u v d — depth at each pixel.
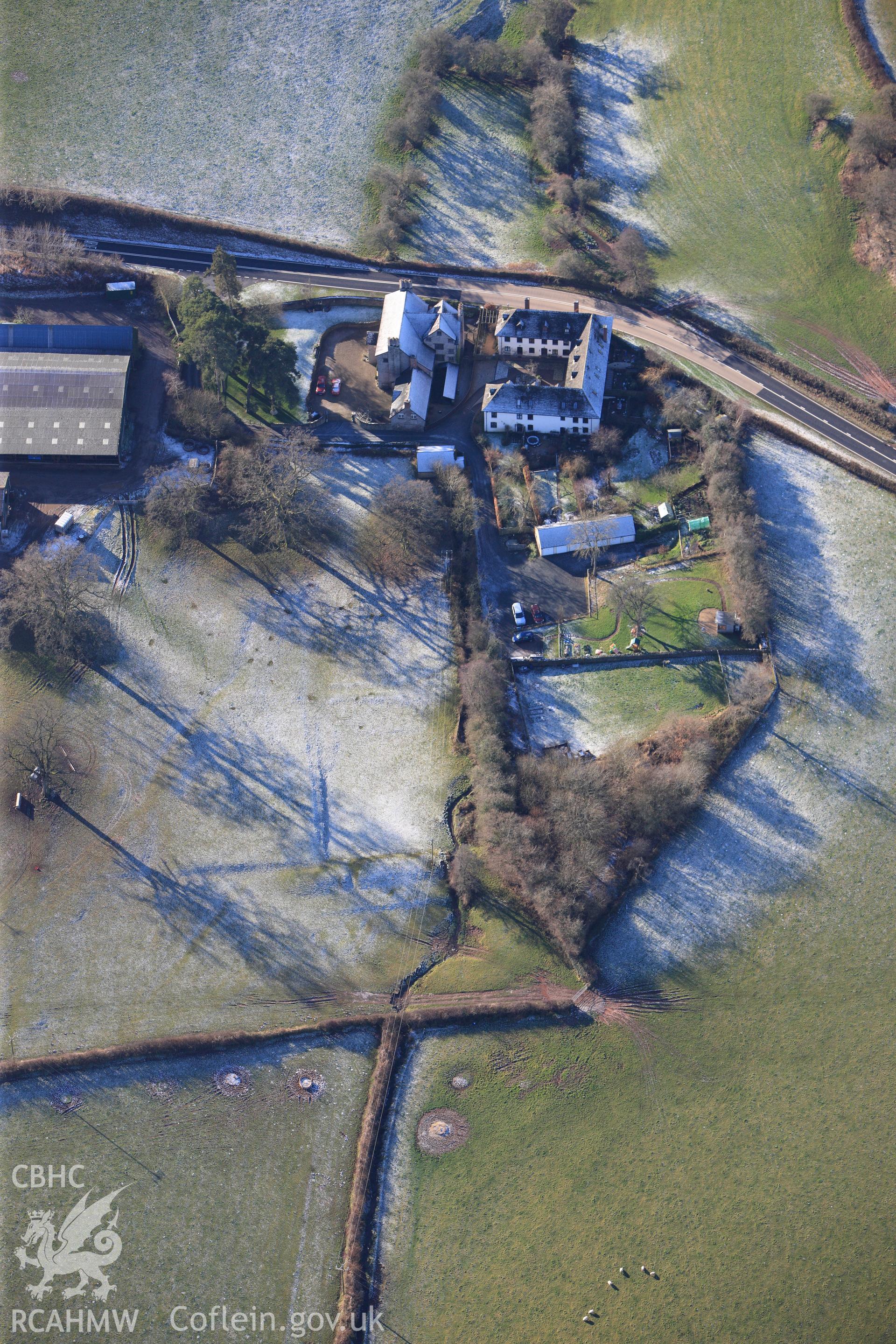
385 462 136.00
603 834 112.75
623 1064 106.56
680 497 132.12
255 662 125.69
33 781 119.00
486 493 133.62
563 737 120.06
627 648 124.19
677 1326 96.44
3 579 127.38
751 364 141.12
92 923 113.00
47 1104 105.31
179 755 120.88
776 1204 100.81
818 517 131.50
